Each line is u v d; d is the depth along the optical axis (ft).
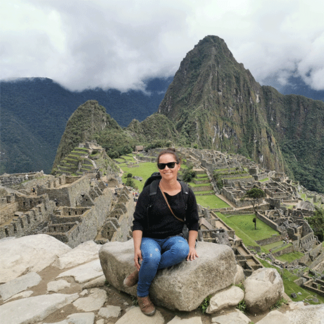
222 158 388.98
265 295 18.39
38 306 19.36
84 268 26.22
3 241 31.45
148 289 17.80
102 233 94.17
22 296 21.89
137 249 17.74
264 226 194.39
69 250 31.42
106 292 21.39
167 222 18.26
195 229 18.94
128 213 116.78
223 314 17.66
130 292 20.02
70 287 22.99
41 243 31.19
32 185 157.28
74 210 94.58
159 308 18.39
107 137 620.08
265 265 131.13
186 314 17.65
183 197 18.30
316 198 344.69
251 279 19.95
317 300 111.55
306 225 191.42
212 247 20.44
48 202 93.91
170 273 17.61
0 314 18.65
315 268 167.22
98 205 105.70
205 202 249.34
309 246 184.14
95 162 277.44
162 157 17.60
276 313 18.02
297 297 113.29
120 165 422.41
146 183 19.95
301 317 17.29
